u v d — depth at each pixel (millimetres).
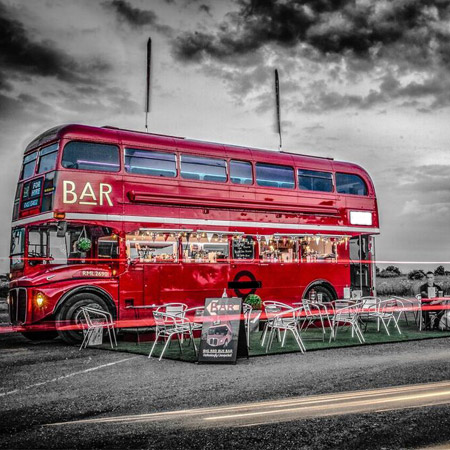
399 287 29188
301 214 15672
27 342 13805
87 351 11656
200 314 11742
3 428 5719
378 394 6945
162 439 5242
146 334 13445
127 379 8344
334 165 16625
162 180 13430
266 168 15188
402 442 5008
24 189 13422
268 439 5172
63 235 12062
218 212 14211
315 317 14883
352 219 16688
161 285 13305
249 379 8156
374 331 14648
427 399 6609
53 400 7000
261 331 14828
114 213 12742
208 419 5902
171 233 13523
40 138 13211
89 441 5230
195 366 9477
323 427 5512
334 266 16266
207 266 13969
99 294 12789
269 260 15016
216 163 14336
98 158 12742
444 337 13203
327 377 8156
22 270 13094
